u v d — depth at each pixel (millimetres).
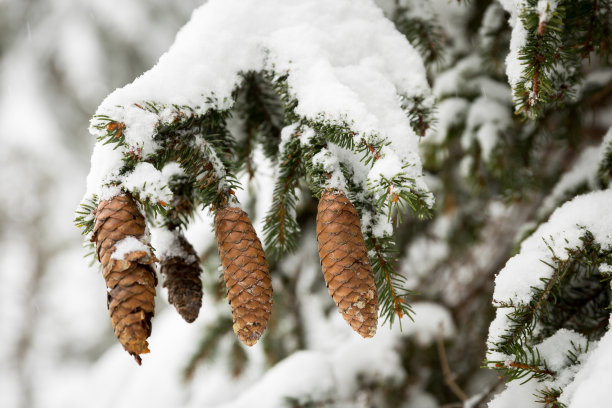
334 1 1383
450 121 1783
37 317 6457
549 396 1289
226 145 1408
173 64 1318
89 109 4098
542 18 1284
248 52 1352
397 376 2000
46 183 5965
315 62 1334
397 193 1229
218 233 1288
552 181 1855
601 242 1314
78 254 6715
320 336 2219
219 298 1929
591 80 1595
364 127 1267
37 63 4031
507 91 1794
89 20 3771
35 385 6238
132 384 2801
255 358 2285
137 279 1217
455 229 2088
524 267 1327
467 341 2184
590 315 1388
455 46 1825
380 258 1315
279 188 1378
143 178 1238
